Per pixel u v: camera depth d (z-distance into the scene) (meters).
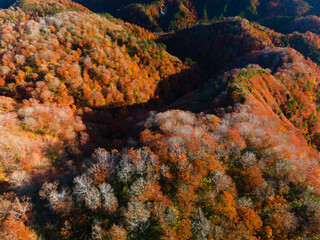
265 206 48.25
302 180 53.34
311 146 100.62
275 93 125.00
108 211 42.50
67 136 89.00
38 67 120.50
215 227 41.91
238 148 59.16
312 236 42.62
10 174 61.94
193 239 40.12
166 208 42.22
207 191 48.12
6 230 37.59
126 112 131.62
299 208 47.69
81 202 44.94
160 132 74.62
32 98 105.56
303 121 123.06
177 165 50.19
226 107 89.56
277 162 56.50
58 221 42.94
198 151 54.38
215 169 52.47
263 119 80.31
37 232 40.94
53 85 113.00
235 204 46.62
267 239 42.66
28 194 53.56
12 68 118.56
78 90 122.38
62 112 99.88
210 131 71.00
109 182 48.16
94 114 119.56
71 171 72.50
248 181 52.25
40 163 71.81
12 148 69.44
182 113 85.69
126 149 70.44
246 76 120.31
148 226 40.75
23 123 83.44
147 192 43.91
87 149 87.25
